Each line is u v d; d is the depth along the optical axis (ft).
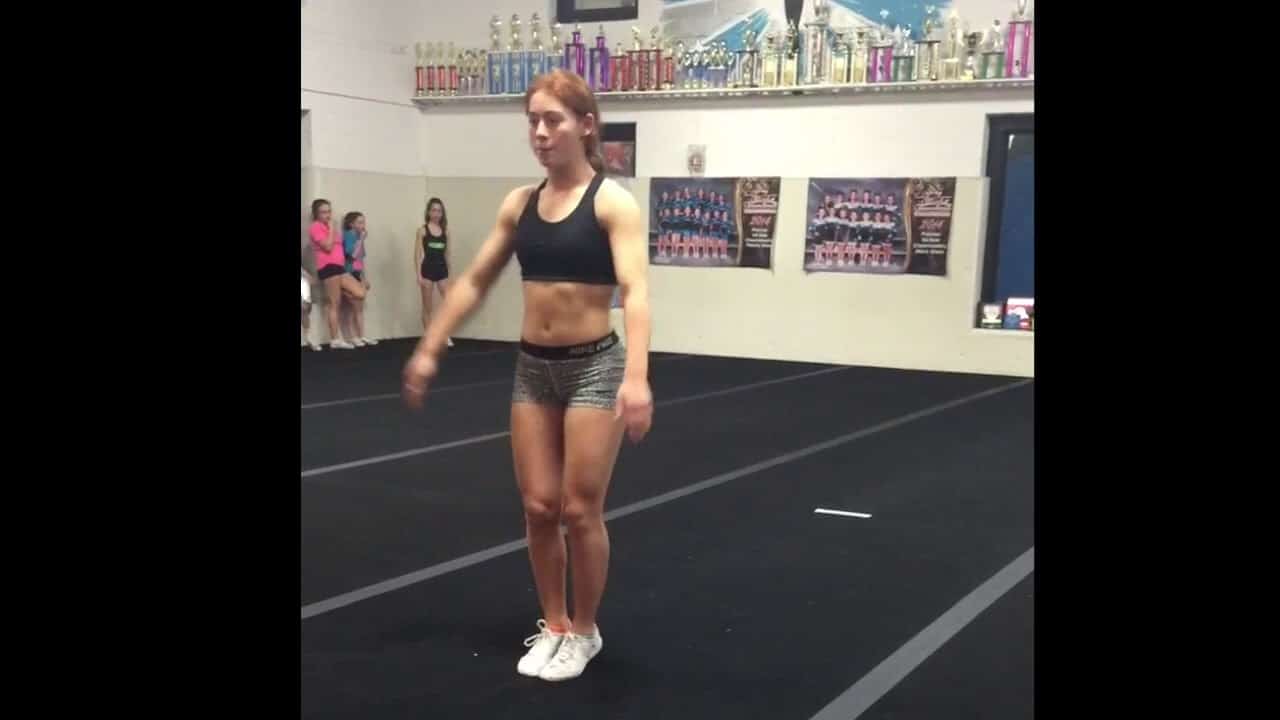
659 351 36.42
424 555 13.03
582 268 9.09
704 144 35.12
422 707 8.86
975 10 31.14
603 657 10.01
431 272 37.01
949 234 32.04
